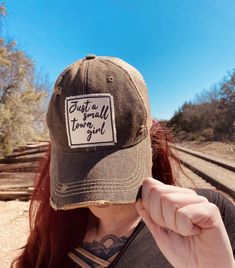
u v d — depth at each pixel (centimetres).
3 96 1284
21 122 1345
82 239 131
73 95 108
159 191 93
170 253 94
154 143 139
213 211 87
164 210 90
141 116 109
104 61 113
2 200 764
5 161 1249
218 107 4181
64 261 133
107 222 125
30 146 1338
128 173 104
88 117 107
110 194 101
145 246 117
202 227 88
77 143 107
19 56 1297
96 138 106
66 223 133
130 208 123
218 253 89
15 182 930
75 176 104
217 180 1038
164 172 141
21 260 149
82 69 111
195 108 4603
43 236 139
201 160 1908
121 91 107
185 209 87
